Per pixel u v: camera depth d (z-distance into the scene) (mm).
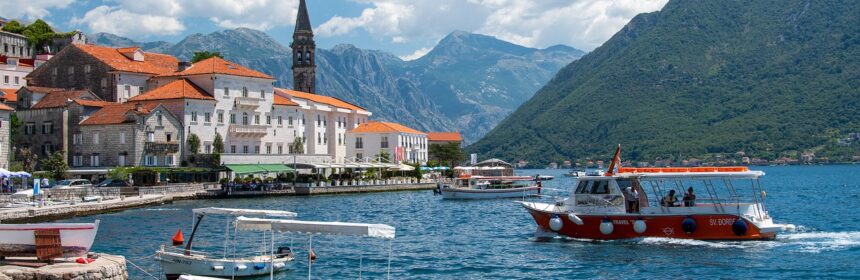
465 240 63406
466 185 132750
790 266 48625
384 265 50750
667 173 58750
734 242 56531
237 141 136875
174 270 44312
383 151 176375
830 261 50062
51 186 106688
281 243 58094
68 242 36688
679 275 46656
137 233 65688
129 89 138750
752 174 58000
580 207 60000
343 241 60031
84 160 123438
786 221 78938
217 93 133250
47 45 185125
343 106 185125
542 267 49812
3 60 154000
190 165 125688
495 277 47188
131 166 118875
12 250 36406
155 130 122125
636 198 58312
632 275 46875
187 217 80438
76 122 125125
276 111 145750
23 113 128125
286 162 137625
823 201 110938
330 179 134500
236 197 113812
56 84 142750
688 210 57000
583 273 47719
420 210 95812
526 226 74312
